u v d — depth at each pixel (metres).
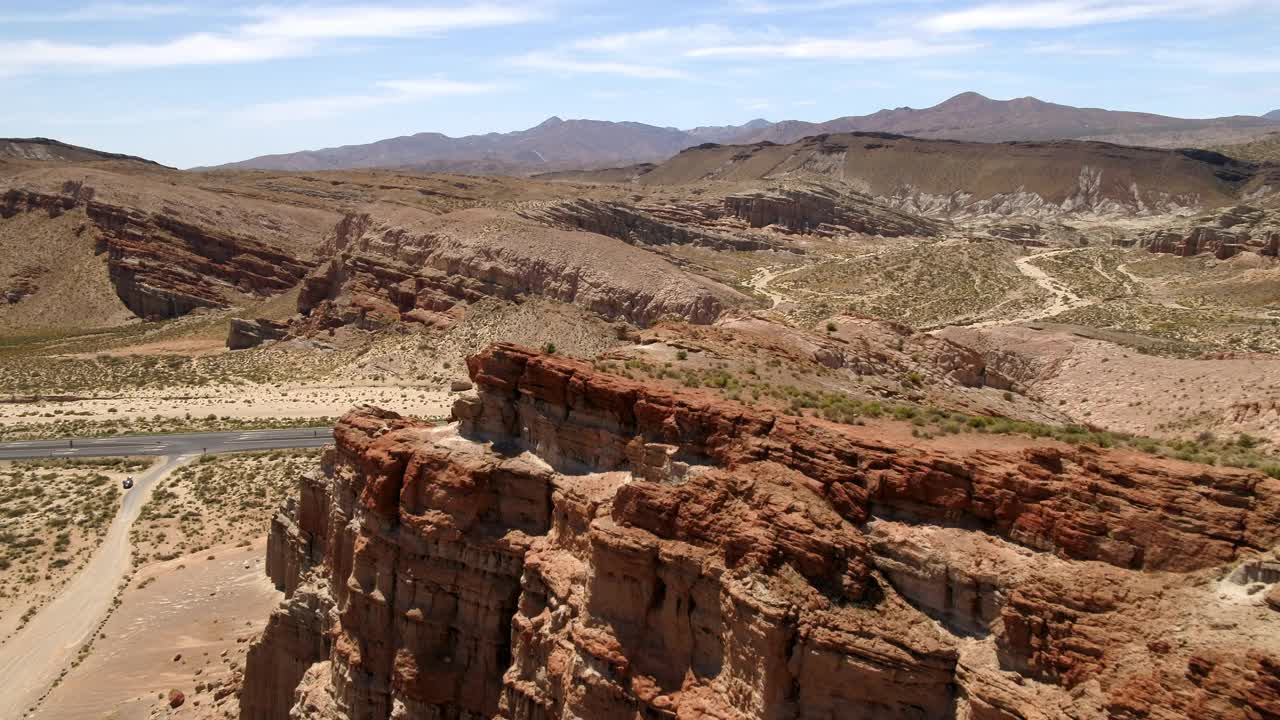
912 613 31.08
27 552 89.12
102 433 126.12
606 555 35.59
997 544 30.81
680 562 34.06
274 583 74.56
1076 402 89.31
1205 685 25.27
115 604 77.62
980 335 106.69
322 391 147.62
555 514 40.38
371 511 45.31
